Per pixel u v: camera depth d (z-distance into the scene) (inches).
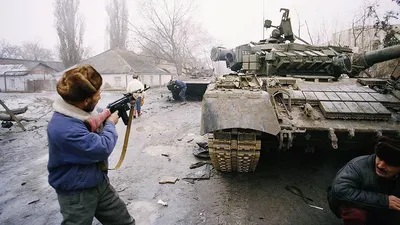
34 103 619.2
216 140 151.2
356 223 96.8
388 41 450.0
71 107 77.3
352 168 100.0
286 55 231.1
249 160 159.9
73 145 73.5
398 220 98.7
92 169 80.9
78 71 77.4
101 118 82.5
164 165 213.8
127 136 96.7
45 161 226.5
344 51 278.2
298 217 138.4
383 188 97.3
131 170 204.1
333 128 144.6
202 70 798.5
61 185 78.5
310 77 208.4
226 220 136.0
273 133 135.6
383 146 88.0
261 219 136.9
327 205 150.1
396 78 189.2
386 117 152.6
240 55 292.0
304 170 197.2
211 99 146.9
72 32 1398.9
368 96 170.2
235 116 139.9
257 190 167.6
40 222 137.6
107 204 89.8
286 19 283.7
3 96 866.8
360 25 611.5
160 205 151.6
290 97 163.5
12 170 207.2
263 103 142.9
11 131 334.0
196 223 134.0
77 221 80.8
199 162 214.7
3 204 155.6
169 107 536.4
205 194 163.6
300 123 149.8
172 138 294.0
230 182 179.3
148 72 1401.3
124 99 91.4
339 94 172.9
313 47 264.7
